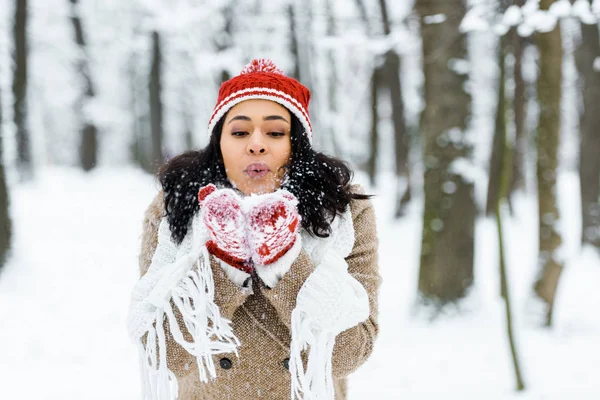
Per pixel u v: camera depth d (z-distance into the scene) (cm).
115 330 702
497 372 556
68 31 2103
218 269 151
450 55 705
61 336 669
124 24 2102
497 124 1382
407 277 963
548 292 692
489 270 1005
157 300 150
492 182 1456
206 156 173
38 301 793
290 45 1750
